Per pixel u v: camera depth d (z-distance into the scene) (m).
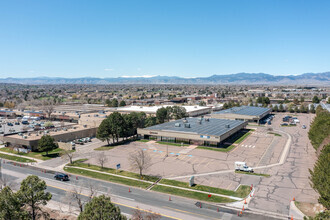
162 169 77.88
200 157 90.50
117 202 55.69
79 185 66.38
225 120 147.25
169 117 157.38
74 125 144.62
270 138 123.94
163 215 49.69
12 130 145.38
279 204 53.72
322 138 79.81
